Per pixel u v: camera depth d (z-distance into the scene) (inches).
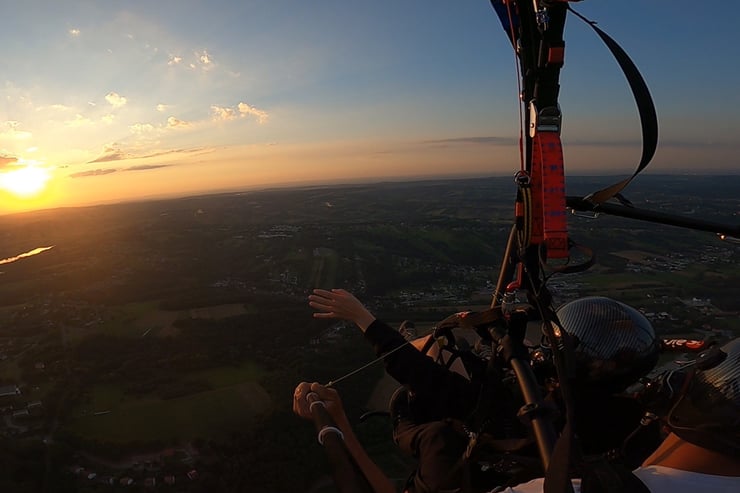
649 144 43.2
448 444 60.3
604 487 40.8
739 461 45.6
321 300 71.0
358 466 63.8
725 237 57.1
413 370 63.5
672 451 50.1
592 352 55.4
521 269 48.5
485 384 52.5
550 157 42.6
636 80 42.7
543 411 42.3
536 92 43.9
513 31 46.8
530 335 66.5
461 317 57.7
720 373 46.4
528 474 52.9
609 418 58.4
